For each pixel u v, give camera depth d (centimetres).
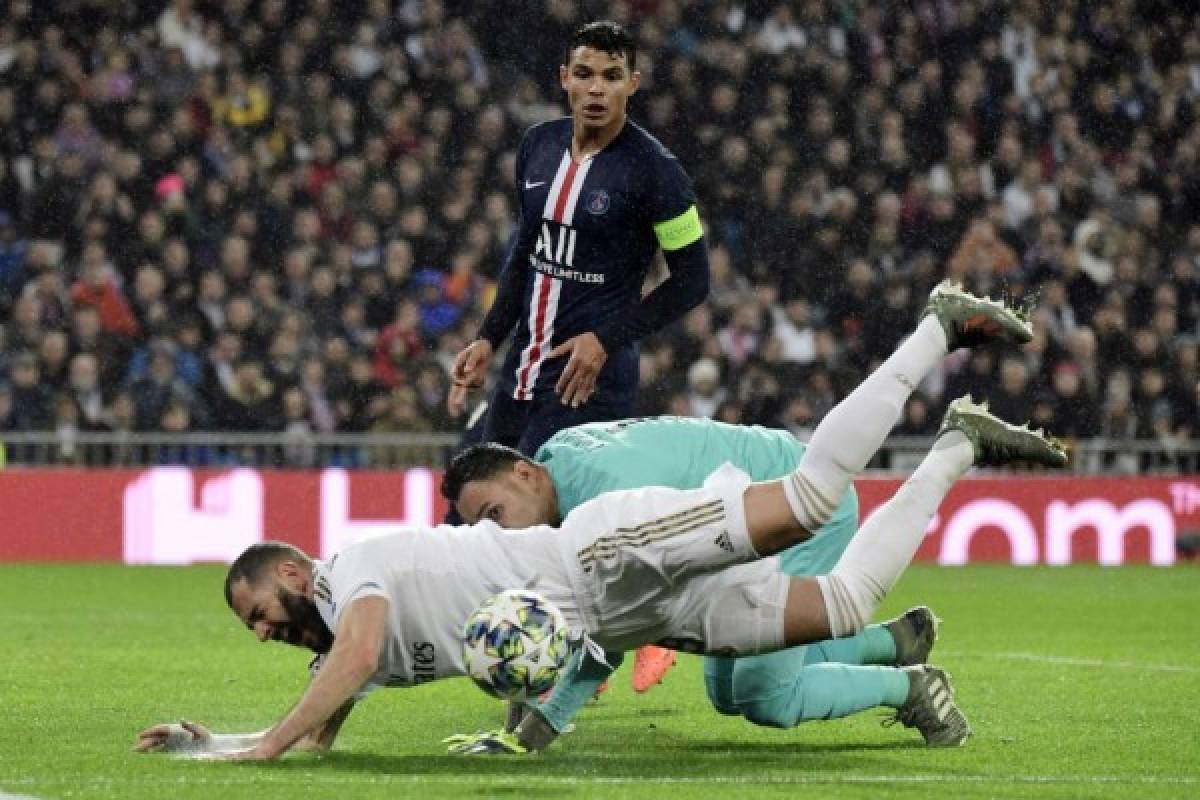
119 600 3089
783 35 4956
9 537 3922
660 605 1242
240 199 4378
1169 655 2334
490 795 1127
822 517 1229
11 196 4356
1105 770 1320
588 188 1689
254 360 4050
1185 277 4875
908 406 4259
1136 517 4344
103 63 4525
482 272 4378
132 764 1259
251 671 2053
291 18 4728
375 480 3978
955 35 5112
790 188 4759
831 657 1536
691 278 1686
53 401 3919
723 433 1416
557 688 1391
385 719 1638
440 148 4659
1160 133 5244
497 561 1248
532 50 4875
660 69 4856
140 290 4088
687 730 1570
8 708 1684
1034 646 2462
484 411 1916
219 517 3941
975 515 4269
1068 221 4947
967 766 1333
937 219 4806
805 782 1220
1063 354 4503
